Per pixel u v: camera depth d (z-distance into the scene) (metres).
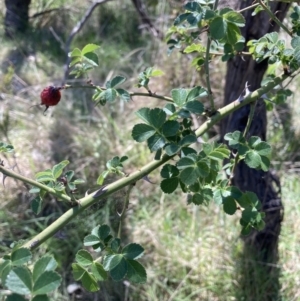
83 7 4.07
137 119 3.14
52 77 3.50
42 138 2.93
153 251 2.37
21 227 2.45
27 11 3.87
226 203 1.00
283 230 2.43
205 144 0.95
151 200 2.65
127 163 2.83
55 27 3.98
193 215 2.47
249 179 2.09
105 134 2.96
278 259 2.28
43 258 0.66
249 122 1.12
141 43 3.97
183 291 2.22
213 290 2.19
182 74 3.29
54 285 0.64
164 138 0.93
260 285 2.17
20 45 3.73
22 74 3.49
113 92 1.04
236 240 2.29
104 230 0.92
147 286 2.22
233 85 2.10
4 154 2.57
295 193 2.64
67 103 3.24
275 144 2.94
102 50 3.82
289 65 1.17
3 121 2.73
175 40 1.46
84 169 2.72
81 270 0.90
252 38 1.88
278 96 1.42
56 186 0.96
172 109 1.01
